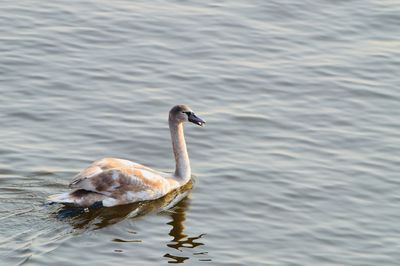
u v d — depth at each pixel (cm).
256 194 2531
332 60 3266
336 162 2700
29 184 2506
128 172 2469
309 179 2606
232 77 3134
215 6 3572
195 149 2747
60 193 2469
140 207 2455
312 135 2841
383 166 2686
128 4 3550
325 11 3566
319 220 2431
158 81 3097
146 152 2739
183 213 2442
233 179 2598
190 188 2559
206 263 2227
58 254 2208
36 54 3198
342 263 2264
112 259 2214
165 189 2512
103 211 2411
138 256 2236
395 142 2814
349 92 3083
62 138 2762
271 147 2767
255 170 2641
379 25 3497
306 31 3441
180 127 2592
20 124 2819
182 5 3569
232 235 2352
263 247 2309
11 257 2177
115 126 2838
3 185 2492
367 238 2367
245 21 3478
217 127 2855
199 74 3145
